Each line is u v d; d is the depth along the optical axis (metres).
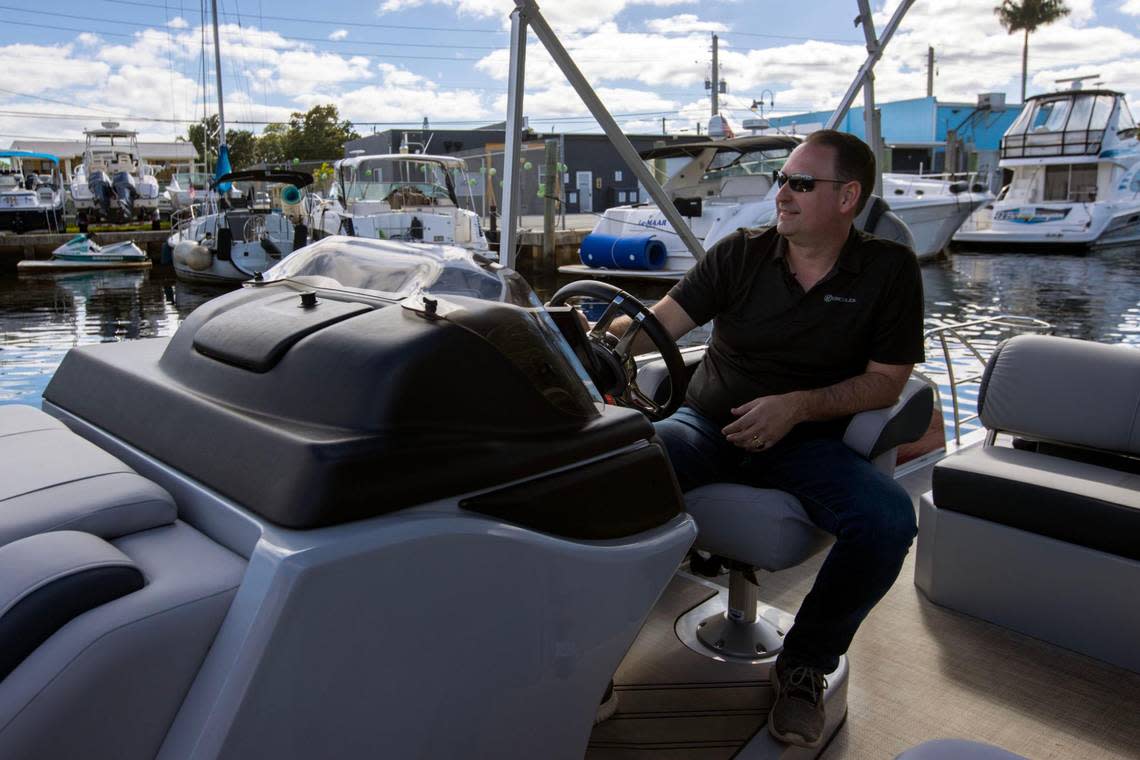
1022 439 2.41
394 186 14.31
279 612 0.79
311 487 0.85
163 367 1.25
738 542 1.70
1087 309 13.09
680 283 2.01
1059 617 2.02
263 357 1.05
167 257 17.98
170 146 42.44
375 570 0.85
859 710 1.79
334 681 0.86
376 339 0.99
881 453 1.79
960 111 42.22
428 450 0.93
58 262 20.38
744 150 13.41
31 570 0.79
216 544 0.91
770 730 1.60
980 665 1.96
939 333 3.29
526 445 1.04
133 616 0.78
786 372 1.85
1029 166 22.70
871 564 1.58
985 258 20.31
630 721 1.65
